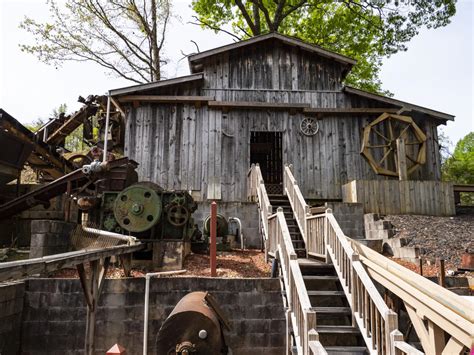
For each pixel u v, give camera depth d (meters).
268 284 5.86
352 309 4.68
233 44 11.74
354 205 9.23
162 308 5.72
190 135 11.31
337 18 20.22
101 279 4.88
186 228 7.59
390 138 11.60
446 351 3.35
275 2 20.12
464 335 3.08
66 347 5.48
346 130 11.78
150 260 7.20
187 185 11.00
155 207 7.31
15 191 10.99
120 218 7.28
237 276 6.54
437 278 6.05
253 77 11.91
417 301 3.96
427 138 11.98
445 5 17.39
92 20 18.30
